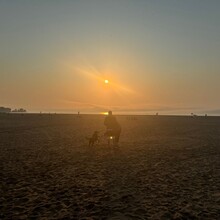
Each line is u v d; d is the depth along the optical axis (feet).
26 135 90.27
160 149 63.21
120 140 80.69
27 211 24.26
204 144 72.54
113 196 28.78
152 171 40.68
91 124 156.04
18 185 32.48
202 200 27.71
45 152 57.26
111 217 23.12
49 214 23.63
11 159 48.85
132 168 42.70
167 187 32.27
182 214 23.95
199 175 38.29
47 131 106.52
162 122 189.67
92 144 67.67
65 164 45.32
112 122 67.26
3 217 22.88
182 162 47.91
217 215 23.79
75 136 89.71
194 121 204.95
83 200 27.37
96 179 35.70
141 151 60.03
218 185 33.22
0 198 27.76
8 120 184.03
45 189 31.01
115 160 49.34
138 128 128.77
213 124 162.71
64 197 28.30
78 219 22.62
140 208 25.30
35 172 39.27
